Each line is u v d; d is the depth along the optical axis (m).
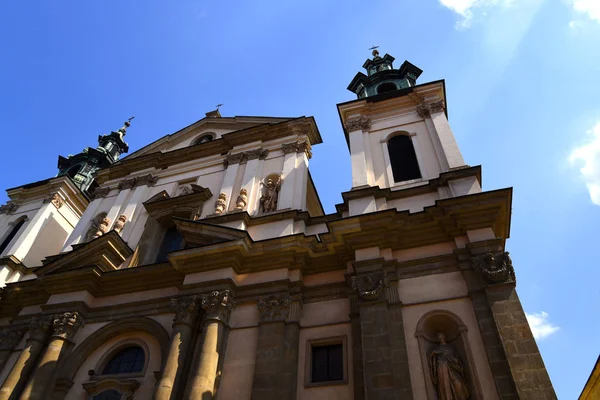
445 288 12.77
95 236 19.23
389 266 13.51
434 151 17.44
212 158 21.75
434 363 11.48
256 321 13.88
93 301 16.78
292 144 19.77
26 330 16.81
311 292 14.38
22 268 21.30
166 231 19.91
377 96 20.45
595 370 13.42
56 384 14.45
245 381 12.55
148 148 24.62
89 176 30.73
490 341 11.21
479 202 13.38
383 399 10.71
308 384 12.24
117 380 13.98
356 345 12.47
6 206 25.83
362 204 15.60
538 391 9.92
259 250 15.01
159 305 15.61
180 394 12.61
